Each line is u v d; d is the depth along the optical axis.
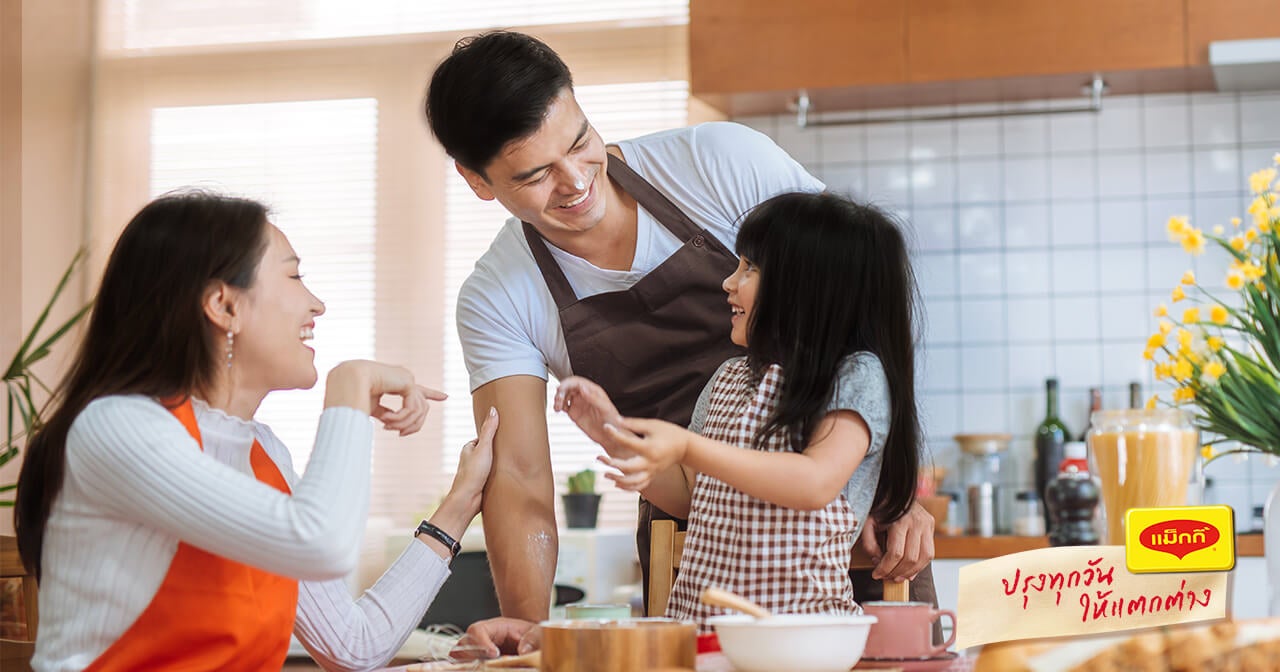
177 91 4.51
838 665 0.93
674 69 4.18
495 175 1.55
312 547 1.09
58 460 1.17
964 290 3.88
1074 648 0.81
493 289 1.76
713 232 1.71
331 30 4.45
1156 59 3.42
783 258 1.31
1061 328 3.83
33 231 4.40
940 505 3.40
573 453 4.14
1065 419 3.80
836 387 1.26
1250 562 3.07
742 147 1.74
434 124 1.58
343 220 4.39
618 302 1.71
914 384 1.40
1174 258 3.77
